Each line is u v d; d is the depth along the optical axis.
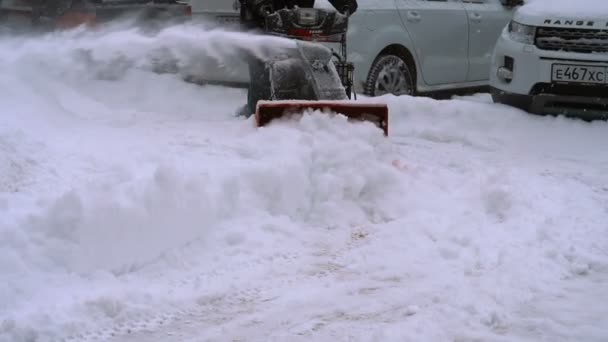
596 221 6.63
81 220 5.37
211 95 11.05
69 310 4.79
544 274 5.59
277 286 5.41
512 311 5.04
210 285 5.35
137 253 5.54
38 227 5.37
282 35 8.93
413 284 5.41
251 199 6.39
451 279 5.46
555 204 6.99
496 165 8.23
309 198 6.70
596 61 9.91
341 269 5.70
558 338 4.67
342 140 7.22
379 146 7.41
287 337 4.67
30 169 6.34
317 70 8.47
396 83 11.71
